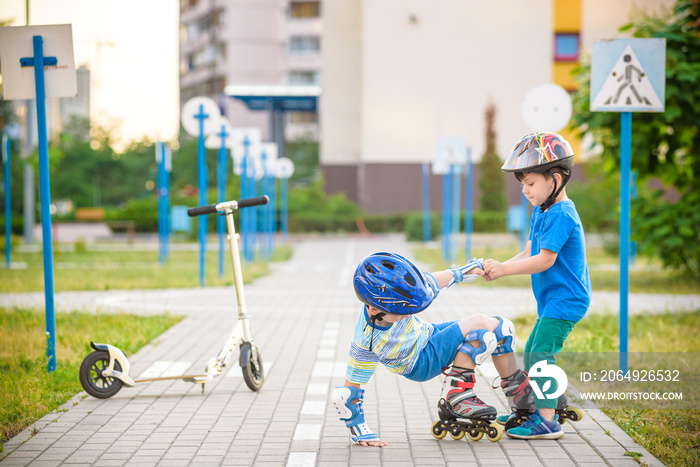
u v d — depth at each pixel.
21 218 34.31
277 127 46.75
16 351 6.91
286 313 9.91
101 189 67.94
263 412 5.07
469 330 4.29
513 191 37.88
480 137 37.84
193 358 6.88
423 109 37.91
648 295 11.84
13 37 6.12
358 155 43.31
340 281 14.41
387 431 4.64
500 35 37.44
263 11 75.81
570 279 4.31
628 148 6.05
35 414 4.92
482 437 4.44
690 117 10.82
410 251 22.98
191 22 82.69
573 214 4.29
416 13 37.59
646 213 12.64
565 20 37.19
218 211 5.69
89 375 5.37
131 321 8.76
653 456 4.11
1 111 36.34
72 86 6.14
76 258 20.42
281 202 34.56
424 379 4.38
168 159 19.28
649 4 36.50
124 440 4.42
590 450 4.22
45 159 6.18
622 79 5.93
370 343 4.21
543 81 37.38
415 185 38.28
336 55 42.94
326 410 5.12
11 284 13.23
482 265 4.28
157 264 18.25
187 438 4.46
